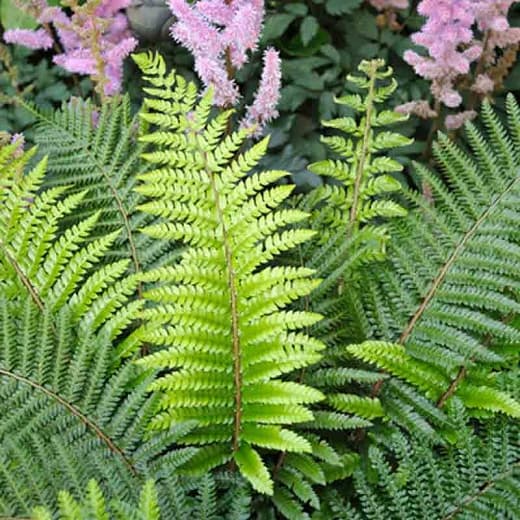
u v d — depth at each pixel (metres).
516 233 1.69
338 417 1.61
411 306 1.68
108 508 1.51
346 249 1.71
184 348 1.57
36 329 1.61
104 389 1.60
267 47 2.32
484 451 1.61
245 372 1.57
